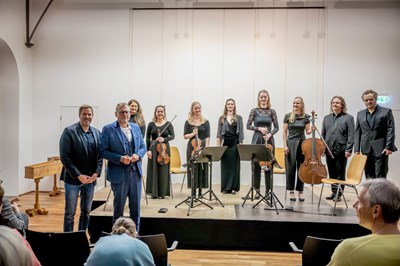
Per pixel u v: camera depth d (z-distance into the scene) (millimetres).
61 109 7262
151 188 5395
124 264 1738
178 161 6000
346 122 4891
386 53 6688
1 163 6914
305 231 4086
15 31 6730
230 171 5629
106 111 7180
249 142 6918
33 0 7184
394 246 1291
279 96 6898
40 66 7281
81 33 7195
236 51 6965
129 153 3646
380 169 4816
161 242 2510
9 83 6867
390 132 4738
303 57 6852
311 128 4754
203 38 7012
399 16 6656
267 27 6910
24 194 7016
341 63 6766
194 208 4723
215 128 6996
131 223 2133
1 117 6891
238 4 6941
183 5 7012
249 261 3822
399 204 1370
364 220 1458
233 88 6973
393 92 6676
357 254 1311
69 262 2443
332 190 5227
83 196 3730
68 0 7188
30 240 2418
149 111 7105
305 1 6812
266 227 4133
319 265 2461
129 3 7102
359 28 6730
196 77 7031
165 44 7074
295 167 4965
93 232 4344
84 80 7215
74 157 3625
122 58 7145
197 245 4219
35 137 7320
